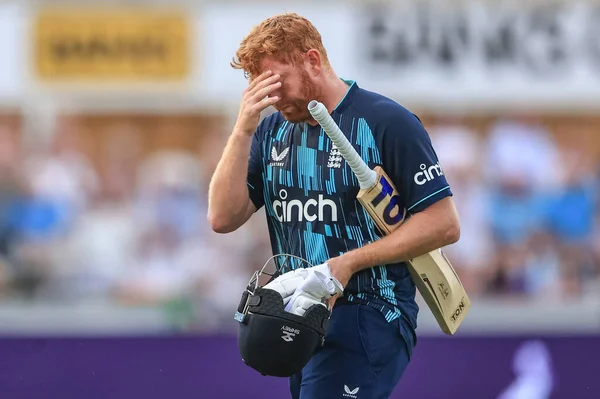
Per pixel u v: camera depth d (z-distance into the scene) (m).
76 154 30.73
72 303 26.84
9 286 28.11
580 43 27.31
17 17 27.56
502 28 27.33
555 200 29.05
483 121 30.09
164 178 30.53
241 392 20.52
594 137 30.44
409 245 11.86
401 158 11.95
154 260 28.88
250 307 11.67
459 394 20.61
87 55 27.61
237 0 27.44
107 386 20.67
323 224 12.21
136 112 30.80
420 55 27.27
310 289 11.59
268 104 11.83
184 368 20.66
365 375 12.27
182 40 27.50
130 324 21.84
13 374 20.78
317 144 12.20
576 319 20.98
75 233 29.27
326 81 12.12
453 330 12.79
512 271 27.80
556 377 20.77
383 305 12.34
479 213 28.53
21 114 30.34
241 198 12.53
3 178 29.67
